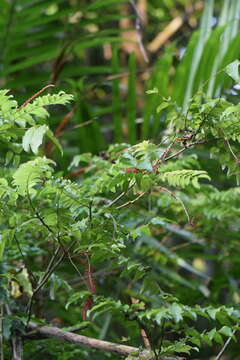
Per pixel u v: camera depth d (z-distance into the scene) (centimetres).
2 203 322
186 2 903
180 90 468
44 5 529
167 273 462
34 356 395
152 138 466
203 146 454
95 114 480
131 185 325
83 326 379
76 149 507
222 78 457
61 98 306
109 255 330
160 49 811
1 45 521
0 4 515
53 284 360
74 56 752
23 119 312
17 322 363
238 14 473
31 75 510
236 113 319
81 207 323
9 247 380
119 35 736
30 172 306
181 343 343
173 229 464
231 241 478
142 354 344
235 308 375
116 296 433
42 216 323
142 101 622
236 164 331
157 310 347
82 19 534
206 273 643
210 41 468
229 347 484
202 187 430
